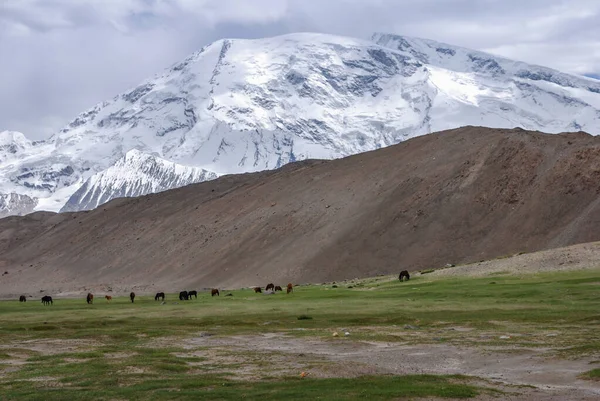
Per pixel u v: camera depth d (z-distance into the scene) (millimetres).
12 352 55500
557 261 109500
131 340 62594
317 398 34031
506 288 92000
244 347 55656
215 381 39844
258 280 199000
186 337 63688
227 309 92000
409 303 84875
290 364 46000
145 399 35281
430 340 55469
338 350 52594
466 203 197125
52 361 49469
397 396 34531
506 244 176875
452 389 35750
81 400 35438
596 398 34500
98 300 154375
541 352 47656
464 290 94250
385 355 49312
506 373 41938
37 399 35844
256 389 37062
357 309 81375
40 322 83688
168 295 172375
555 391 36281
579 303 75062
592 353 45844
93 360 49062
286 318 76312
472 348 50719
